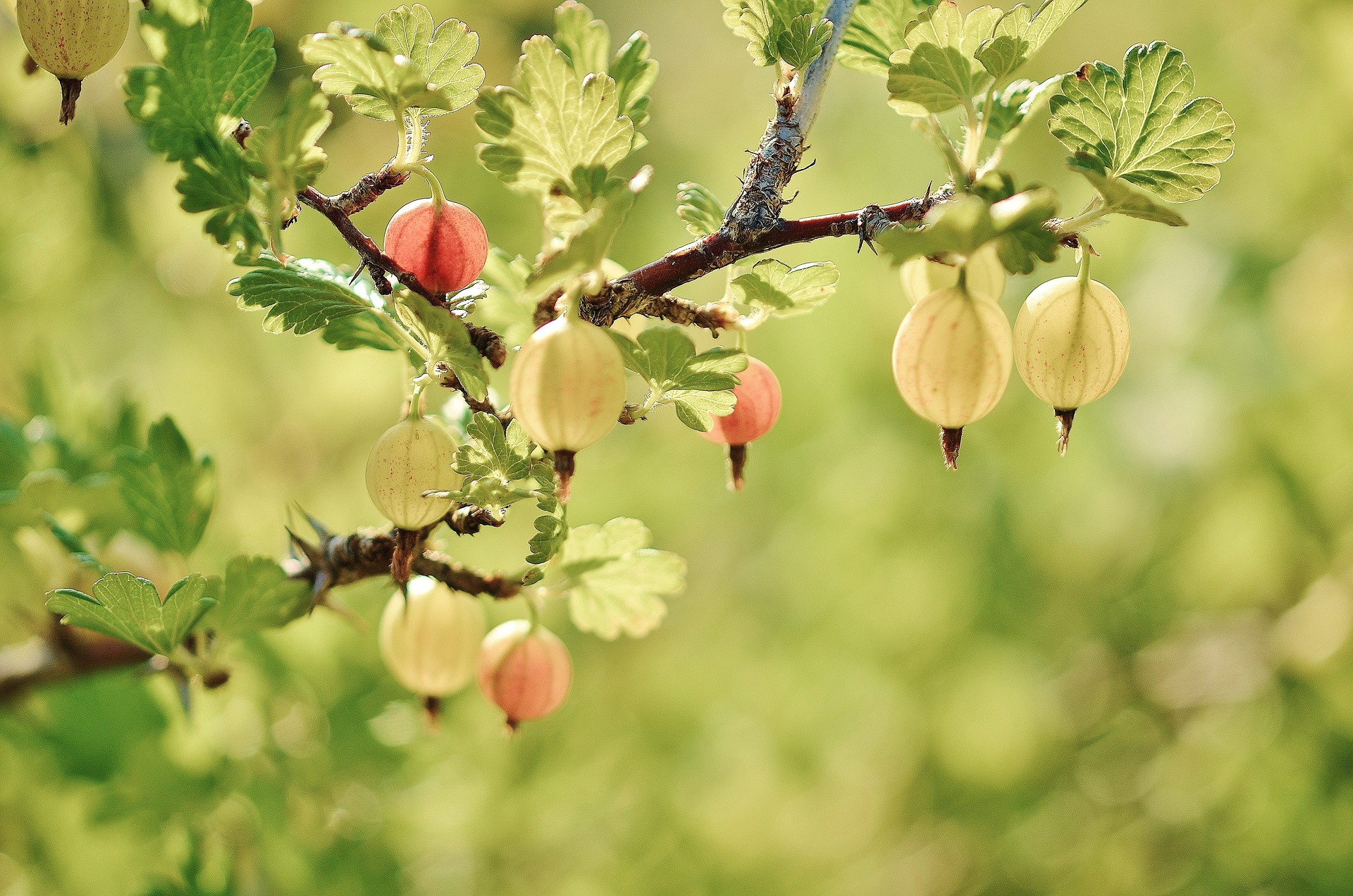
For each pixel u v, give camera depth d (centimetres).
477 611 55
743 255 50
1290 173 106
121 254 96
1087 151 50
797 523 117
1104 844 112
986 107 50
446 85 51
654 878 100
